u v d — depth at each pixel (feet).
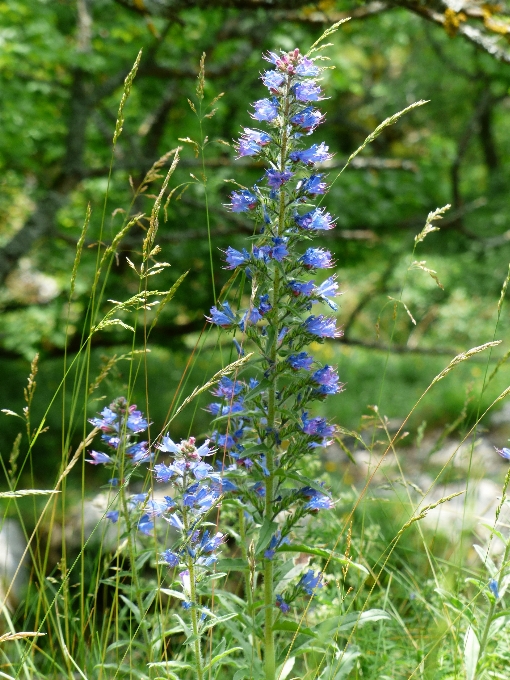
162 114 29.04
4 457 28.27
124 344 30.78
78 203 32.07
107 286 29.25
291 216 7.56
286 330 7.80
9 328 30.76
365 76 53.06
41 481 26.58
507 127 57.88
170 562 6.77
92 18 27.32
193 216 28.22
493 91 38.83
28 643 8.30
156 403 34.55
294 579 8.69
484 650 7.16
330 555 7.43
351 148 46.65
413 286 45.24
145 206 27.55
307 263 7.55
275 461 7.96
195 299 29.73
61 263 30.66
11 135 26.58
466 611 7.57
